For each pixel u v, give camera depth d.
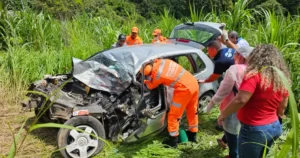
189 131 4.41
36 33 8.73
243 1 7.45
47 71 6.78
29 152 4.15
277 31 5.77
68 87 4.54
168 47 5.02
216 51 4.31
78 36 9.39
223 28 5.65
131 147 4.23
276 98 2.47
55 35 9.05
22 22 8.80
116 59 4.51
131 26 10.15
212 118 5.24
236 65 3.15
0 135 4.61
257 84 2.41
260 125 2.50
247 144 2.60
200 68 5.09
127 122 4.13
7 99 5.86
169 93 4.29
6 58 6.54
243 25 7.35
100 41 9.40
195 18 8.33
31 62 6.79
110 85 4.26
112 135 4.19
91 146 3.93
